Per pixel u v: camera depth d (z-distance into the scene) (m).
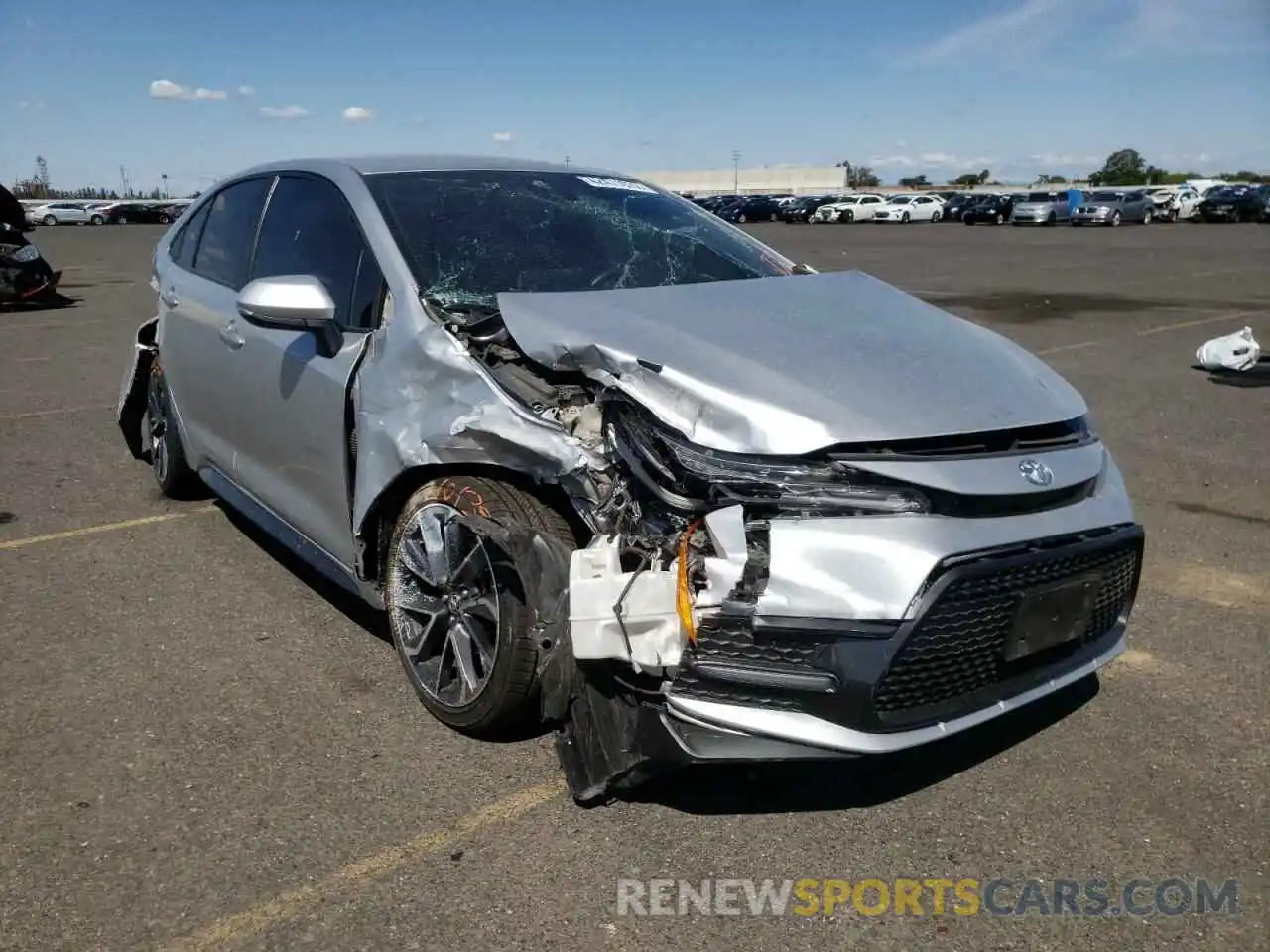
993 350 3.52
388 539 3.61
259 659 3.92
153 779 3.15
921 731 2.77
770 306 3.55
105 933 2.52
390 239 3.76
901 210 55.16
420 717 3.51
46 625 4.21
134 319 14.41
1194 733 3.50
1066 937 2.56
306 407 3.87
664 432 2.82
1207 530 5.52
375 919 2.58
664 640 2.65
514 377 3.17
